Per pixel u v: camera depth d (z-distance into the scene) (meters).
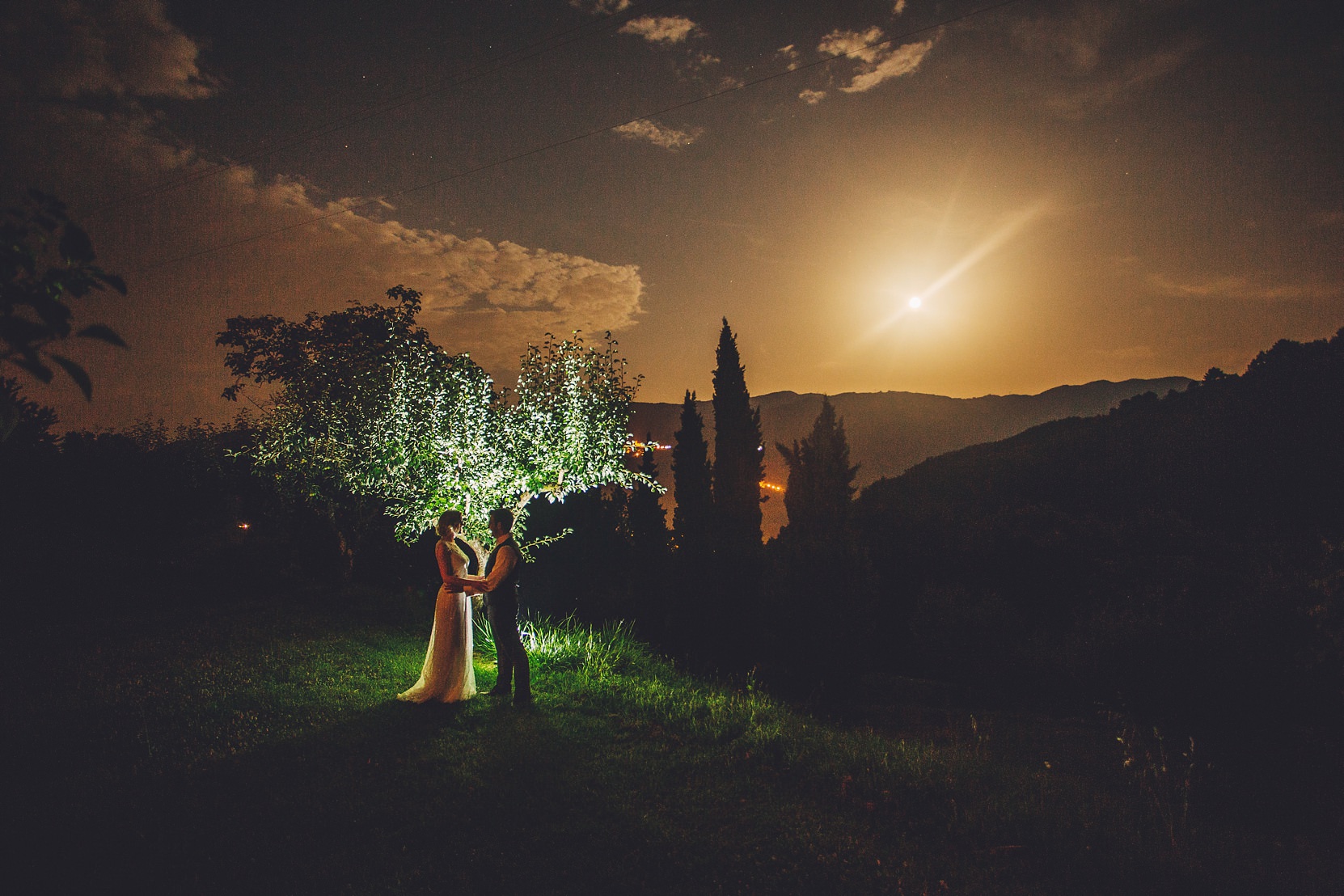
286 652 9.44
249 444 14.71
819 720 9.11
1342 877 4.90
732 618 15.24
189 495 19.81
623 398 10.56
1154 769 6.92
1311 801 6.72
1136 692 9.88
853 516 26.88
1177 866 4.72
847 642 12.62
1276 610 9.94
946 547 19.84
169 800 4.95
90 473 18.95
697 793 5.48
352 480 12.47
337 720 6.77
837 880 4.33
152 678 7.89
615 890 4.13
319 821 4.77
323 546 19.67
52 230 2.35
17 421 2.18
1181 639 9.96
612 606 16.02
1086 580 16.50
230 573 17.91
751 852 4.61
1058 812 5.46
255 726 6.50
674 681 9.64
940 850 4.83
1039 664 12.33
